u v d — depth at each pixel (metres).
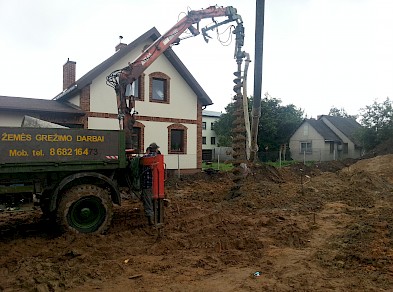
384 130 32.62
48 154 7.18
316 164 27.19
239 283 5.00
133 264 5.77
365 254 5.95
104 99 17.75
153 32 18.81
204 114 55.91
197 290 4.77
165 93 20.11
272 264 5.80
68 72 19.88
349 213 9.95
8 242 7.05
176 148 20.78
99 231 7.50
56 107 16.59
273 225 8.52
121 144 7.98
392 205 11.02
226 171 20.17
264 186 13.95
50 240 7.16
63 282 4.96
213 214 9.20
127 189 8.59
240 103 11.98
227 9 11.84
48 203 7.75
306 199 12.08
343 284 4.90
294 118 42.16
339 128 41.75
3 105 14.62
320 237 7.50
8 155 6.81
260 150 39.78
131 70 10.98
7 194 7.12
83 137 7.54
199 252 6.45
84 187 7.45
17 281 5.01
